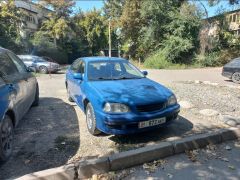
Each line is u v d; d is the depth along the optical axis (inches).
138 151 158.7
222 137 189.3
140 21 1182.3
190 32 1012.5
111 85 205.3
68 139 191.2
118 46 1764.3
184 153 172.1
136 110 178.1
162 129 210.7
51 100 322.7
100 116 180.1
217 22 1057.5
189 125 219.9
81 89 223.0
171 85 425.7
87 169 143.9
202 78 609.3
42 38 1266.0
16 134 200.5
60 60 1381.6
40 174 135.5
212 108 273.0
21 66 241.3
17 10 1122.7
